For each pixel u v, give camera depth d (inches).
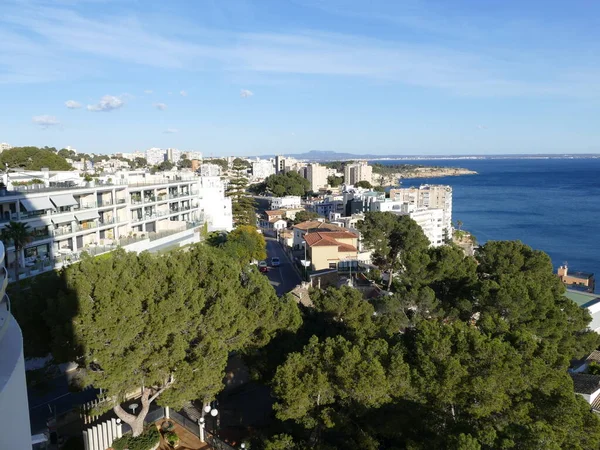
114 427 975.6
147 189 2655.0
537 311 1161.4
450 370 737.6
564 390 725.9
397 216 2439.7
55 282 864.9
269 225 5032.0
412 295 1250.0
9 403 281.4
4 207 1795.0
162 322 852.0
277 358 1002.1
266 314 1065.5
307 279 2434.8
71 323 768.3
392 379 774.5
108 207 2267.5
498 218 6875.0
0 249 311.0
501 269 1534.2
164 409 1105.4
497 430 676.7
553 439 589.6
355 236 2987.2
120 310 807.1
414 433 772.6
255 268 1280.8
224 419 1123.9
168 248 2475.4
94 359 824.3
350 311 1167.6
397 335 1045.8
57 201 1972.2
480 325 1031.0
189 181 3048.7
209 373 909.8
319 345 877.8
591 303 1825.8
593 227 6043.3
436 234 4451.3
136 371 864.3
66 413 1071.0
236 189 4618.6
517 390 734.5
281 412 808.9
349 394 800.3
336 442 901.2
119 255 936.3
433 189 5689.0
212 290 1016.2
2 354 314.8
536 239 5344.5
